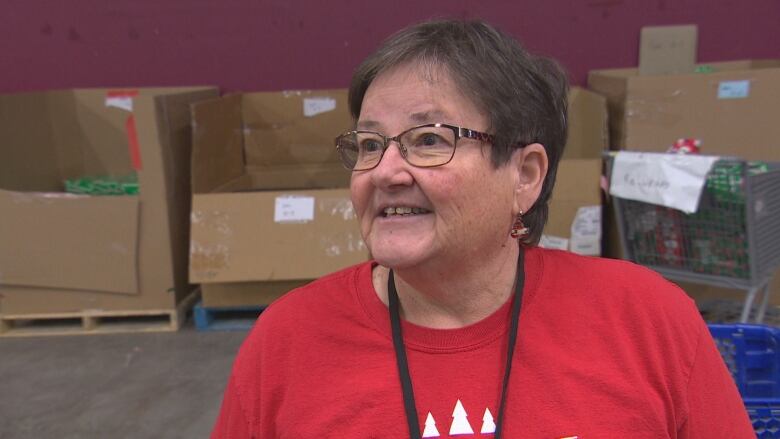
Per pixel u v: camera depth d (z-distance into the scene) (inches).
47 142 159.3
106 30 159.3
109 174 168.1
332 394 37.9
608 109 136.7
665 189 99.3
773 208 99.3
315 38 158.2
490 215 37.1
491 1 154.2
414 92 35.5
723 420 38.9
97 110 163.2
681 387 38.0
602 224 135.9
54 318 134.3
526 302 39.6
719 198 99.3
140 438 93.9
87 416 100.0
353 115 41.1
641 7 153.5
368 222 37.7
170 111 130.0
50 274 128.4
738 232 99.5
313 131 158.1
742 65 153.8
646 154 102.8
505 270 40.1
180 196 134.7
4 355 121.9
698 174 96.5
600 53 156.3
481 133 35.6
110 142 166.4
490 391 37.4
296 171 160.2
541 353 37.8
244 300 129.2
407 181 35.2
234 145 153.4
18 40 160.2
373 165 36.5
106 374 113.3
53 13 158.7
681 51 152.6
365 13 156.2
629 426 36.4
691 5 153.1
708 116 123.0
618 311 39.4
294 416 38.0
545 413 36.6
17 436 95.2
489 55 36.4
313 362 38.9
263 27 158.2
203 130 134.8
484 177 36.2
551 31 155.4
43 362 118.6
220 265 123.5
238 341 125.0
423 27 38.1
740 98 122.1
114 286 128.9
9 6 158.2
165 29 158.9
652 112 123.5
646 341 38.4
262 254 123.3
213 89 154.6
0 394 107.4
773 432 58.5
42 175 156.9
